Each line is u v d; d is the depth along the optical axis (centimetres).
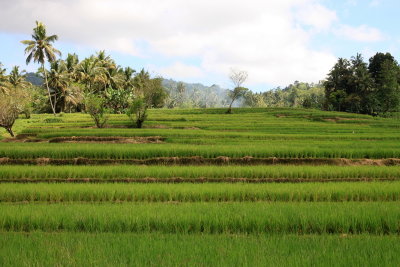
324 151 2128
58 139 2892
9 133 3662
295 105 12712
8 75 6831
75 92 6606
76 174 1575
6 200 1170
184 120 4978
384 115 7544
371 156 2169
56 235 762
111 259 614
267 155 2086
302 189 1214
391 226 831
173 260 605
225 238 739
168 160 1998
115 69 7806
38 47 5366
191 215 863
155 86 8169
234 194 1187
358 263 594
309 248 676
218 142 2680
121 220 840
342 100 7869
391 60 8475
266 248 671
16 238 725
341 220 846
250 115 5947
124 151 2039
